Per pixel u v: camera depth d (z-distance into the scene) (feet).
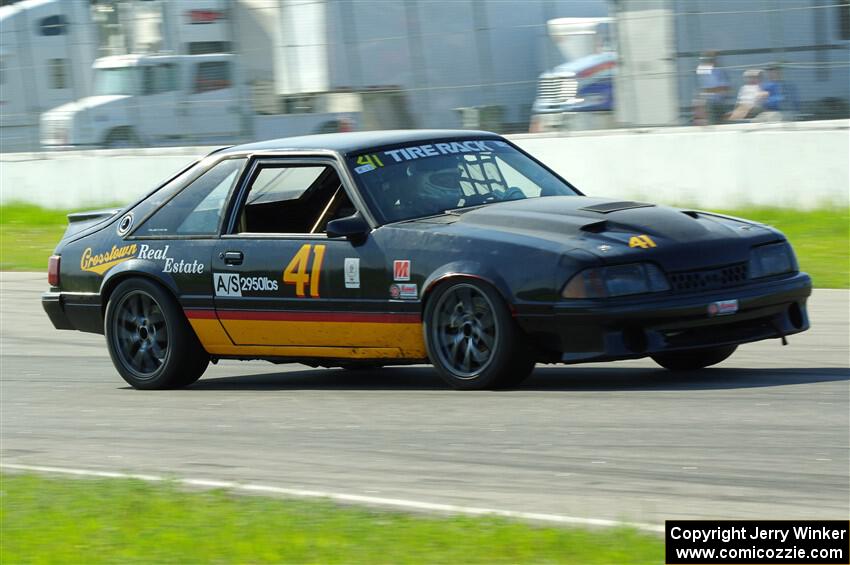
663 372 67.41
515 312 59.00
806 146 137.49
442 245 61.62
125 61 194.08
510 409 57.62
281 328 67.56
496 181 68.69
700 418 53.57
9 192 206.18
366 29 173.06
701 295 58.29
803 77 140.67
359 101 174.09
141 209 74.64
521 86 163.02
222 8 185.26
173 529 39.09
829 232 128.77
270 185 70.33
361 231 64.13
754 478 43.29
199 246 70.85
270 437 56.39
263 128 183.01
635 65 152.87
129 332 74.33
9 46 204.13
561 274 57.93
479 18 164.14
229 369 83.10
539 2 164.66
